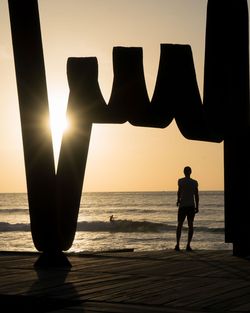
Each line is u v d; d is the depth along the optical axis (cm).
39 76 859
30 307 619
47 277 762
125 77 898
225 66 962
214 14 966
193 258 1015
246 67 999
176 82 914
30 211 877
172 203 10594
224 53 962
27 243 3991
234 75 988
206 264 918
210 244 3766
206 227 5159
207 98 958
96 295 627
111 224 5156
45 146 866
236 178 1051
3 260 970
